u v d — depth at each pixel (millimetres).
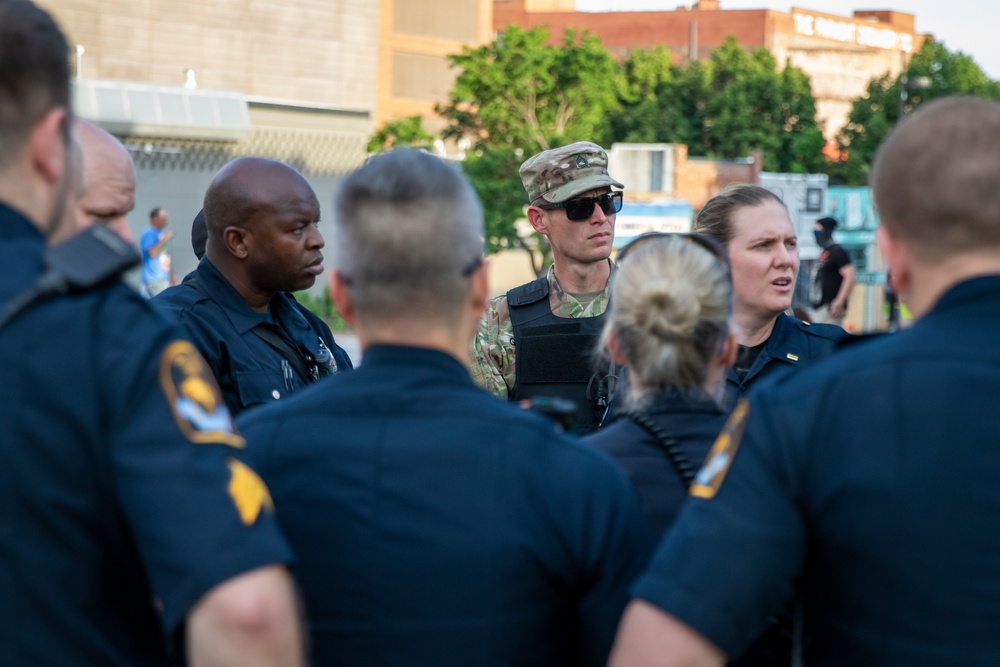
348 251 1884
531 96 31000
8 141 1598
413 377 1874
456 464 1805
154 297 3467
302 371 3617
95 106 24422
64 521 1538
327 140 29422
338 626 1787
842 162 50344
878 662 1604
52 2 34812
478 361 4176
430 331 1890
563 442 1869
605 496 1833
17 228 1623
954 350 1633
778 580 1653
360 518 1797
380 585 1777
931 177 1652
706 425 2164
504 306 4211
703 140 49656
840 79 85562
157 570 1530
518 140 31078
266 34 40125
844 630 1643
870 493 1607
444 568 1771
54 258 1588
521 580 1782
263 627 1517
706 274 2176
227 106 26156
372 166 1894
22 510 1529
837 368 1697
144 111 24984
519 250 30484
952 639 1562
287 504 1839
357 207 1865
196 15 38344
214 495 1544
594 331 4070
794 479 1663
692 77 50438
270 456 1877
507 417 1862
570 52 31156
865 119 50594
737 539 1651
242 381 3400
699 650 1642
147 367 1574
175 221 25703
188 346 1659
